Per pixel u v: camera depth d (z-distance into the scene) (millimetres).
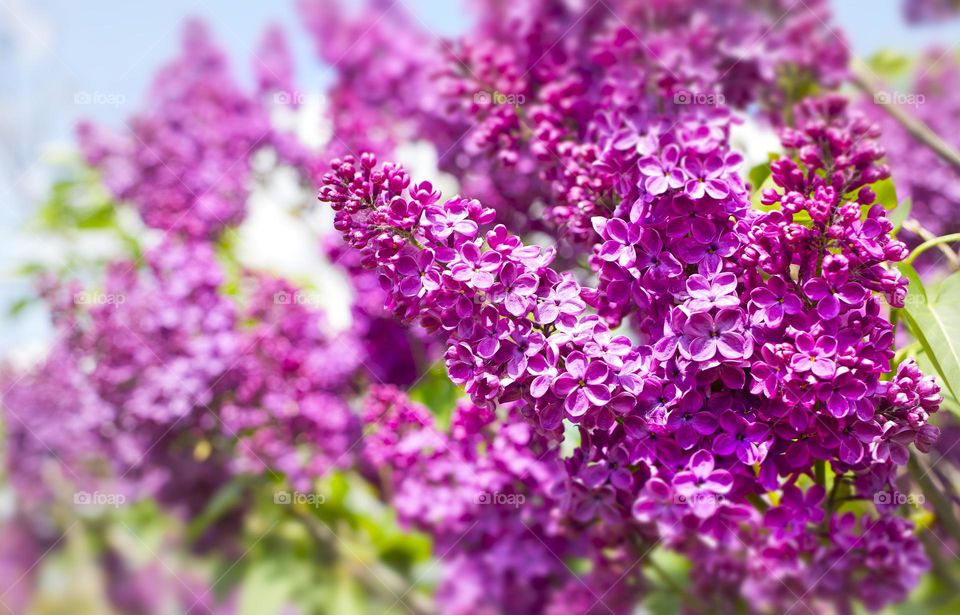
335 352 470
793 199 295
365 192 300
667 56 387
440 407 457
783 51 404
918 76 469
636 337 364
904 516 360
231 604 458
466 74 419
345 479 458
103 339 493
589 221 334
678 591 365
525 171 392
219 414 477
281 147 510
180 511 477
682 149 312
